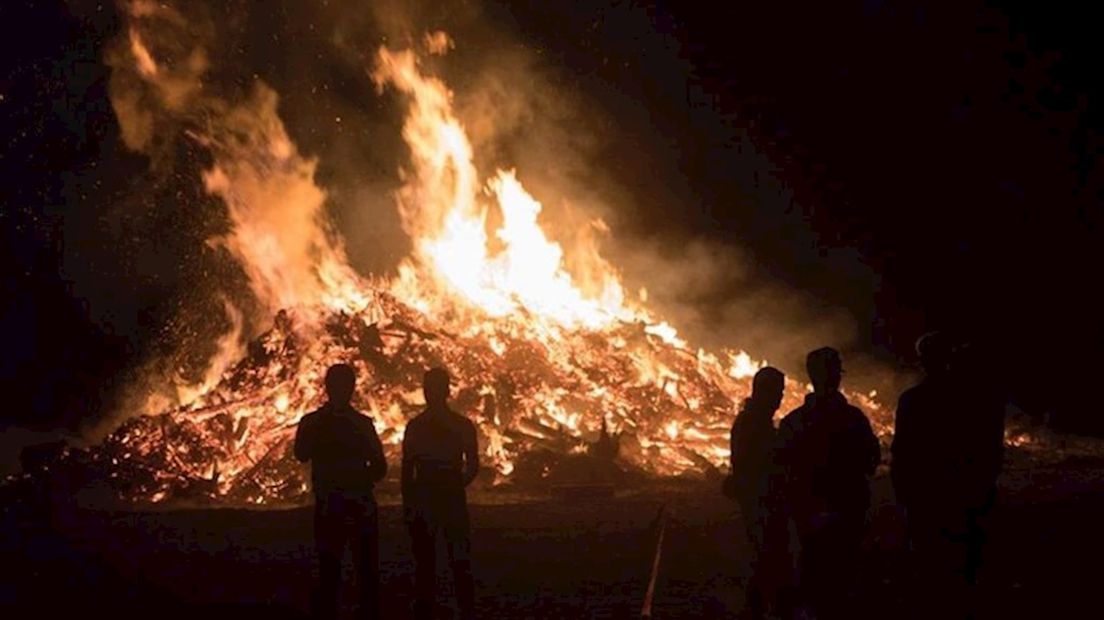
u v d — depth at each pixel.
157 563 12.70
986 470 7.69
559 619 9.43
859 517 7.85
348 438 8.64
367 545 8.66
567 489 18.50
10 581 11.60
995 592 9.45
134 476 19.56
